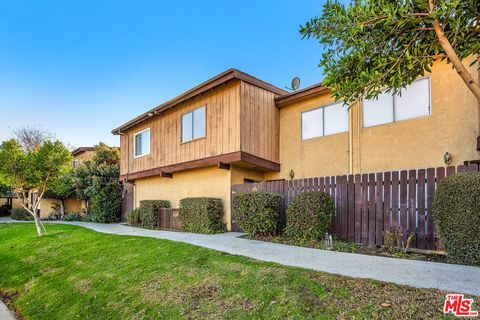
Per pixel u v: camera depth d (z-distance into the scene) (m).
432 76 8.53
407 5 3.02
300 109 11.53
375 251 6.48
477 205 5.02
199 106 11.88
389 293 3.71
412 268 4.90
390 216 6.89
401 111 9.07
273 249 6.79
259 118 11.08
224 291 4.48
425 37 3.37
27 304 5.94
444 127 8.23
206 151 11.38
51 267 7.59
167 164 13.37
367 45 3.44
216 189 11.44
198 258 6.20
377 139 9.48
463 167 5.89
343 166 10.19
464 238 5.12
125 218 18.05
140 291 5.15
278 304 3.82
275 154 11.84
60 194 21.36
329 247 6.88
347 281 4.18
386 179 7.04
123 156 17.08
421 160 8.55
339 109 10.50
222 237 8.96
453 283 4.04
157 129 14.26
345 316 3.34
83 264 7.32
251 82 10.68
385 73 3.39
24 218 22.48
